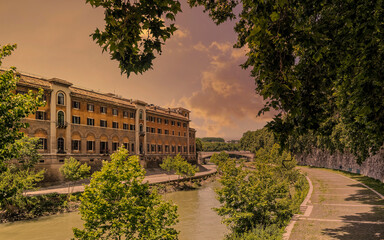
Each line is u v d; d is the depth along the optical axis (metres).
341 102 12.39
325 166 70.38
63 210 31.25
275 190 15.84
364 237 11.08
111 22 4.09
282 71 4.54
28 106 8.79
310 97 6.37
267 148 69.69
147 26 4.35
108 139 56.94
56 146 44.91
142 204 12.19
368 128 7.33
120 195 12.06
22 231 23.91
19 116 8.52
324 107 6.71
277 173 25.89
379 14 5.53
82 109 51.25
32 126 41.94
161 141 74.81
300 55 7.57
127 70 4.58
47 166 42.84
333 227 12.87
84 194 11.55
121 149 12.86
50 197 32.28
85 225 11.42
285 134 5.17
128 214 11.48
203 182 63.03
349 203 18.84
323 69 6.73
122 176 12.01
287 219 15.01
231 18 9.90
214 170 91.06
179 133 83.38
